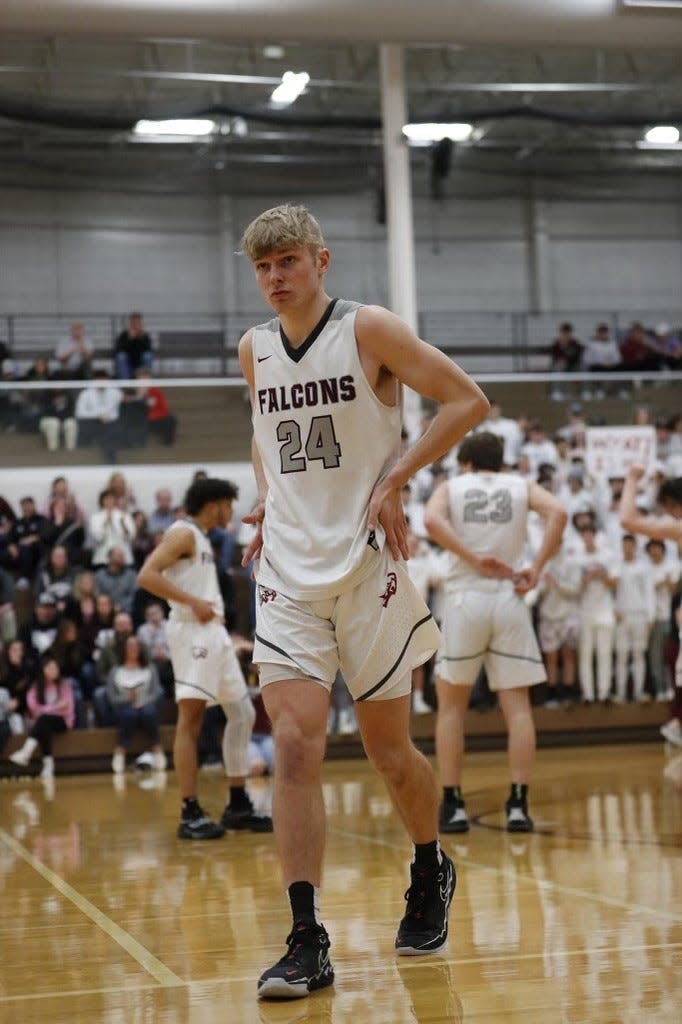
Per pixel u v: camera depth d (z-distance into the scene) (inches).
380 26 411.5
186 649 218.4
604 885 153.4
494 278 853.2
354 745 407.5
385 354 108.3
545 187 861.2
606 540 441.7
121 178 805.9
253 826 228.8
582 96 794.2
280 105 771.4
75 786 352.8
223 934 130.6
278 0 404.5
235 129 757.9
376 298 836.0
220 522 223.5
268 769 370.3
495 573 214.4
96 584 425.4
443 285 846.5
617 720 428.5
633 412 494.3
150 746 399.9
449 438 107.9
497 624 214.8
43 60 720.3
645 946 116.9
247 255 109.9
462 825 212.4
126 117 650.8
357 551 107.3
